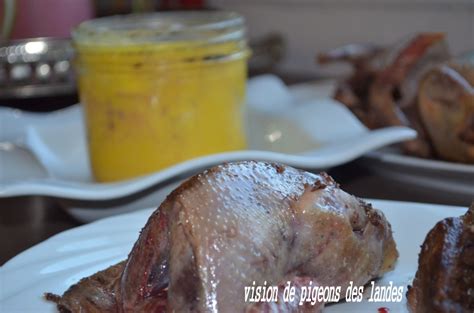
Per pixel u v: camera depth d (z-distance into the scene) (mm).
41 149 672
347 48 756
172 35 579
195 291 390
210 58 583
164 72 576
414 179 636
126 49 572
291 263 419
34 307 438
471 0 910
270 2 1099
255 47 1013
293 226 416
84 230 505
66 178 648
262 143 681
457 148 640
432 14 945
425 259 420
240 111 612
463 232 418
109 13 1049
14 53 860
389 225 461
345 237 429
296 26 1080
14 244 557
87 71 591
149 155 585
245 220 402
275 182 423
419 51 713
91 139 604
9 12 823
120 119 583
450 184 617
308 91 810
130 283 413
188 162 546
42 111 911
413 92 708
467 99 625
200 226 396
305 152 625
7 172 644
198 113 585
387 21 984
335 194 434
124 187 545
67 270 469
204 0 1161
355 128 664
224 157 551
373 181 646
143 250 410
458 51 934
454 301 405
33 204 636
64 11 885
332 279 434
